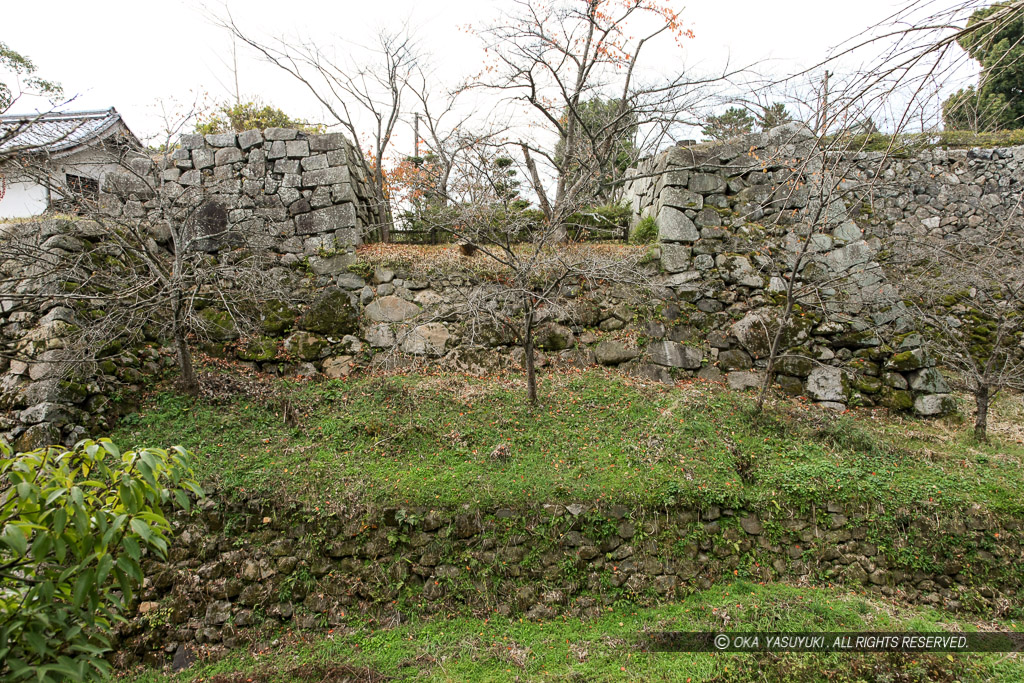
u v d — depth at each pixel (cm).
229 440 550
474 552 470
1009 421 642
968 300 756
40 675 212
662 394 640
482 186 621
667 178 749
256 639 444
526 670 397
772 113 847
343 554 470
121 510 251
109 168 830
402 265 735
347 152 780
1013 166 809
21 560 237
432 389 632
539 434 569
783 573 482
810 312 699
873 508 493
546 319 717
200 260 622
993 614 455
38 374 536
